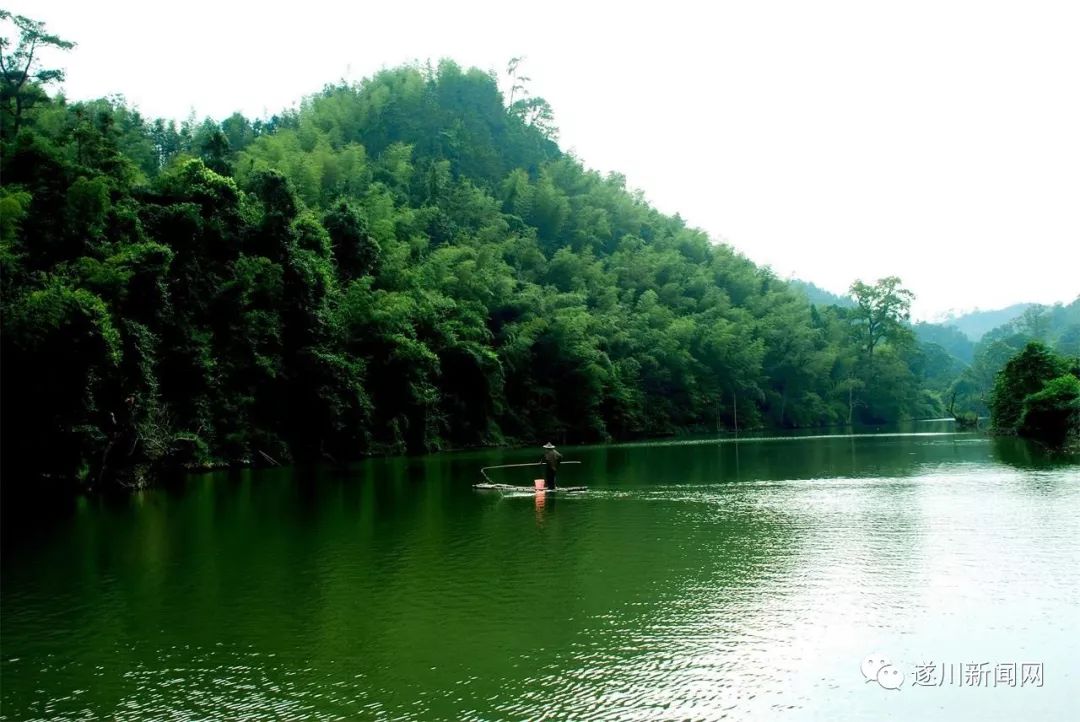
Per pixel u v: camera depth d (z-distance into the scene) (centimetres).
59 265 3809
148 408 3847
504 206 11038
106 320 3434
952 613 1313
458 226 9144
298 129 10531
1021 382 6531
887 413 12375
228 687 1068
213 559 1892
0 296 3366
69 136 4775
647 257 11188
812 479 3397
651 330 9512
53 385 3312
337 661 1154
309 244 5747
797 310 12575
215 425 4591
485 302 7512
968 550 1789
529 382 7525
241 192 5216
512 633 1260
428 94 12750
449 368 6619
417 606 1426
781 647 1173
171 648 1234
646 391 9312
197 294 4666
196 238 4684
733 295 12450
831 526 2148
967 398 15288
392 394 5831
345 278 6238
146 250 4097
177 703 1019
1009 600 1377
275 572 1731
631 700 993
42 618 1415
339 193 7719
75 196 3984
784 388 11562
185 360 4359
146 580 1691
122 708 1009
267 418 4984
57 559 1947
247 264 4903
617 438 8338
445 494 3122
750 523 2230
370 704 997
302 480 3828
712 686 1033
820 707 970
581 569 1688
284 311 5141
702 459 4825
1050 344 16950
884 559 1719
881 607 1357
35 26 5472
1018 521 2148
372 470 4400
